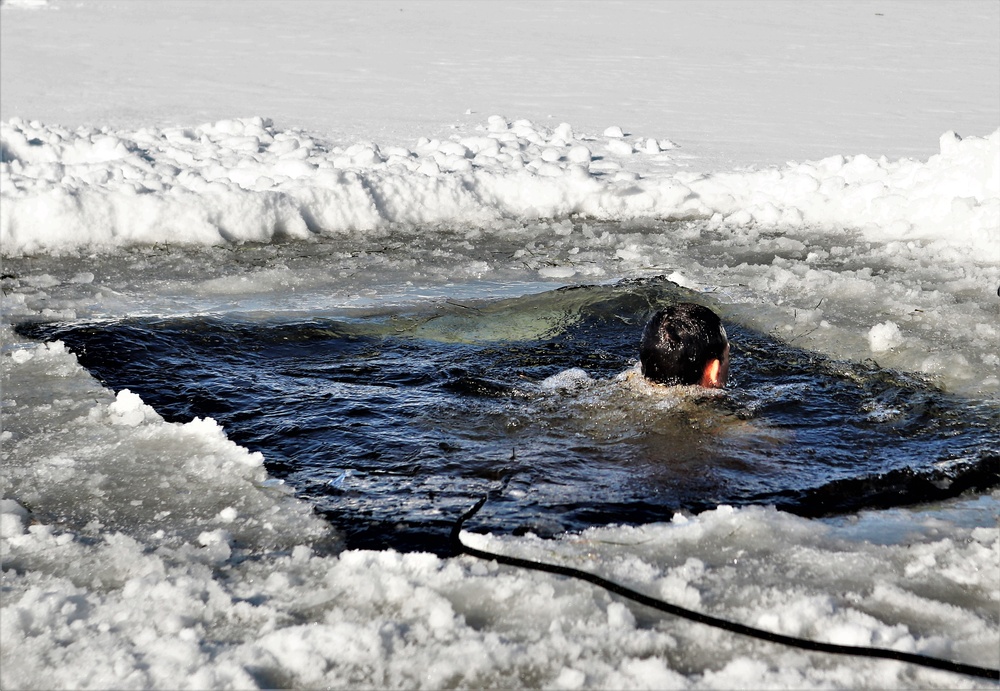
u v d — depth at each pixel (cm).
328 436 666
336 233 1230
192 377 766
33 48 3011
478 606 466
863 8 4191
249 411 705
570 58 2917
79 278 1016
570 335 862
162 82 2478
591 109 2161
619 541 525
